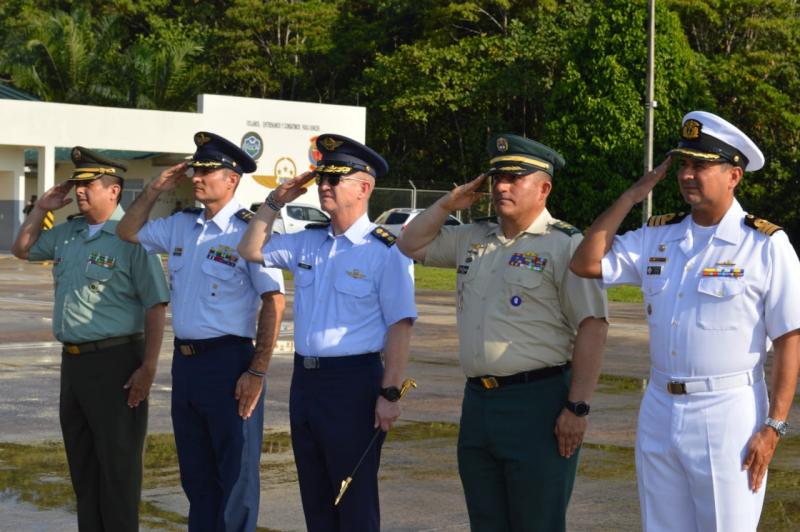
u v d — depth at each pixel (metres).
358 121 45.59
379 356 5.92
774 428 4.70
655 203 43.66
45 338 17.52
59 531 7.25
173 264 6.48
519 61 52.62
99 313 6.52
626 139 43.91
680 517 4.90
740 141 4.76
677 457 4.84
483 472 5.53
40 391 12.66
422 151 58.97
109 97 55.56
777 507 7.98
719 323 4.73
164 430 10.59
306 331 5.90
